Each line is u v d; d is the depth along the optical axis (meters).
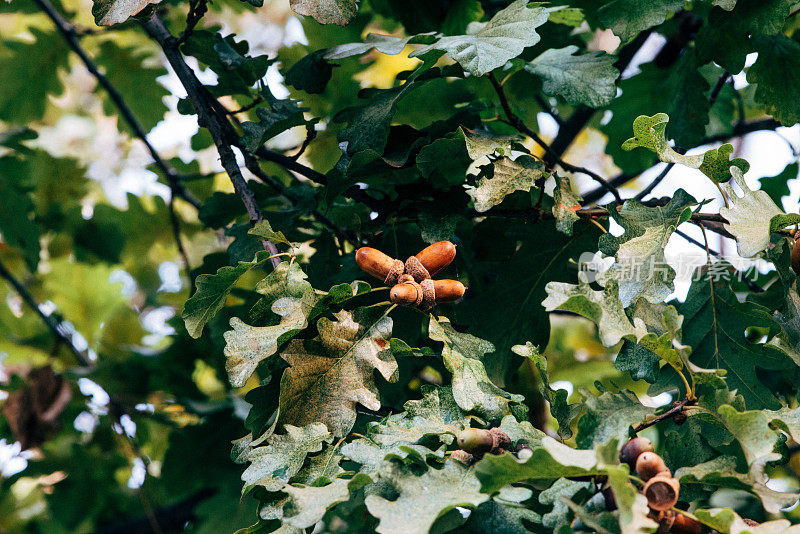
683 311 1.05
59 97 1.71
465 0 1.28
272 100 1.15
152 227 1.77
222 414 1.29
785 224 0.97
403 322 1.10
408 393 1.20
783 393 1.14
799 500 0.89
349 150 1.06
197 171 1.64
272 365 1.01
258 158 1.20
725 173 0.99
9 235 1.64
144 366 1.38
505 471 0.88
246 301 1.23
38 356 1.62
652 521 0.86
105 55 1.65
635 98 1.37
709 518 0.87
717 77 1.38
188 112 1.20
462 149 1.05
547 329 1.12
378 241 1.13
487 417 0.96
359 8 1.37
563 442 0.96
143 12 1.06
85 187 1.86
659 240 0.97
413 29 1.30
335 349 0.98
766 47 1.14
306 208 1.14
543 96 1.40
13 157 1.71
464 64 1.03
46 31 1.63
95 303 1.63
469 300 1.13
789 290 1.00
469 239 1.16
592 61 1.11
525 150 1.08
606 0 1.28
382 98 1.08
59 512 1.51
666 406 0.95
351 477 0.94
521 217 1.11
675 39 1.31
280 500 0.94
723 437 0.98
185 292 1.80
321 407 0.97
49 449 1.50
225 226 1.23
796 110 1.15
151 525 1.45
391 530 0.88
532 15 1.05
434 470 0.91
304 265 1.15
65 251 1.73
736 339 1.03
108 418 1.49
